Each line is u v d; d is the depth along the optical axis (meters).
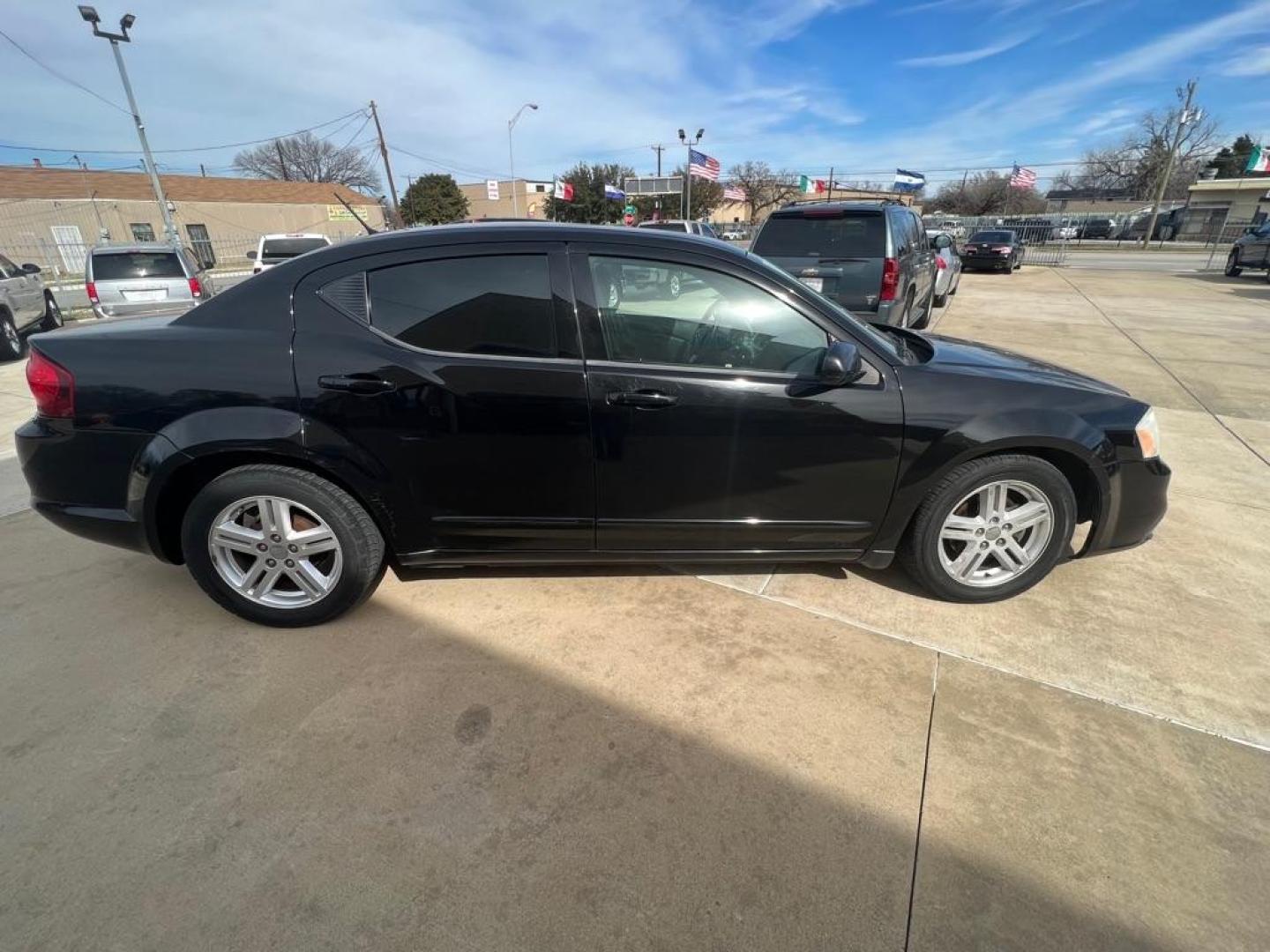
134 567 3.24
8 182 38.25
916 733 2.22
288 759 2.11
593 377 2.52
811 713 2.31
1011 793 2.00
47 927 1.61
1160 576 3.18
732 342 2.59
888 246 6.35
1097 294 14.96
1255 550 3.44
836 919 1.65
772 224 6.82
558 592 3.02
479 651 2.62
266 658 2.58
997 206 59.31
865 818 1.92
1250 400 6.28
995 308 12.66
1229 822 1.90
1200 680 2.47
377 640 2.69
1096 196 70.06
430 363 2.49
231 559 2.71
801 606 2.93
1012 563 2.89
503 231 2.56
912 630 2.76
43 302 11.14
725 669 2.52
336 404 2.47
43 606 2.91
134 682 2.45
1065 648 2.65
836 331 2.62
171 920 1.63
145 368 2.47
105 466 2.52
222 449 2.46
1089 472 2.76
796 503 2.72
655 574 3.18
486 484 2.61
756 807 1.95
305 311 2.52
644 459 2.60
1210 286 16.75
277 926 1.62
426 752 2.14
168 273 10.62
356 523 2.64
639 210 50.19
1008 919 1.65
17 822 1.89
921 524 2.79
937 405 2.63
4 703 2.35
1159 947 1.59
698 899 1.69
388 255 2.54
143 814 1.92
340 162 68.06
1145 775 2.06
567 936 1.61
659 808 1.94
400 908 1.67
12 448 5.14
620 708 2.33
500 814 1.93
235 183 48.09
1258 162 33.03
